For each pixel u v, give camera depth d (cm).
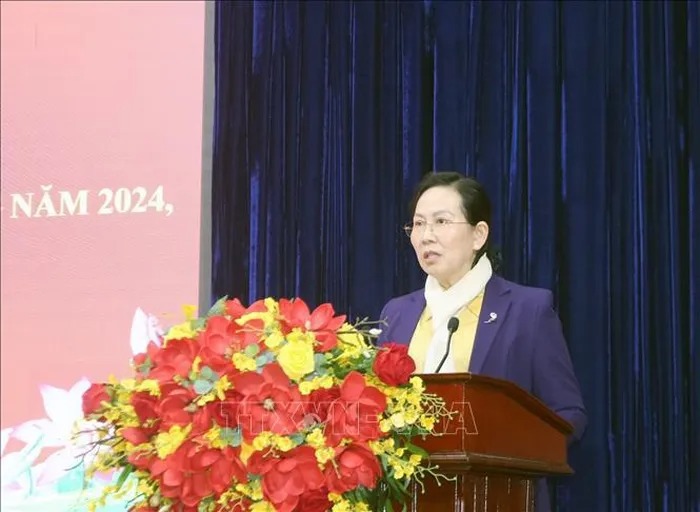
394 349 162
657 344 319
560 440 198
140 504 168
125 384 163
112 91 382
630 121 331
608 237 329
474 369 228
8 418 366
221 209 376
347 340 167
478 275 239
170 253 368
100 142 379
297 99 374
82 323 369
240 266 372
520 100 344
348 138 366
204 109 386
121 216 374
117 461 167
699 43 324
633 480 316
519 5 347
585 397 320
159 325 364
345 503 155
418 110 356
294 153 372
